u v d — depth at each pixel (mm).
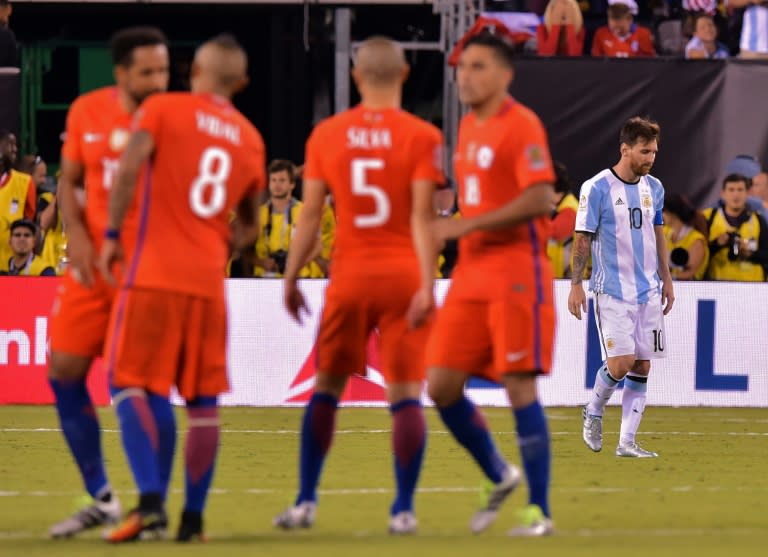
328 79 59719
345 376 21312
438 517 22844
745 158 47250
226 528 21469
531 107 47500
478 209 20750
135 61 20672
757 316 43500
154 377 19688
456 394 20938
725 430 38844
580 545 19016
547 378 43469
